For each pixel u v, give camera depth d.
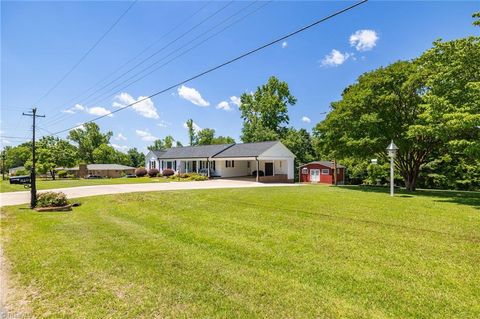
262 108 45.97
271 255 5.82
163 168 39.94
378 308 3.75
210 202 12.39
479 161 12.73
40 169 44.97
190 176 30.25
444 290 4.19
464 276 4.62
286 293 4.21
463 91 12.27
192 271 5.08
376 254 5.67
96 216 10.84
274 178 28.34
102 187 21.77
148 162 43.41
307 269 5.07
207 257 5.83
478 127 11.49
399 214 9.23
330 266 5.17
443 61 13.51
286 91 46.41
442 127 12.27
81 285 4.56
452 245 6.08
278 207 10.77
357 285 4.41
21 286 4.56
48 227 8.96
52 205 12.77
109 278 4.82
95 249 6.49
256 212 9.98
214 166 32.53
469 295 4.03
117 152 77.88
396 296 4.05
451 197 13.66
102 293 4.26
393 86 17.70
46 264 5.54
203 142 64.19
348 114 19.09
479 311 3.62
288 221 8.51
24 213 11.74
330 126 20.75
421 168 24.12
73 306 3.89
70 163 52.72
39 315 3.66
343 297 4.06
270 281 4.62
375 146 18.56
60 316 3.63
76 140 69.69
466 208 10.33
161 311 3.73
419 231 7.18
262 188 18.84
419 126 13.39
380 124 17.69
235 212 10.15
